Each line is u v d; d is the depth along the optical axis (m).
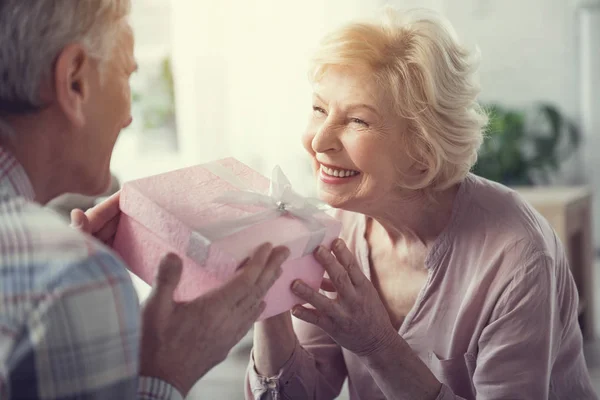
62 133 0.78
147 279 0.98
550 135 4.50
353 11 4.26
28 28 0.73
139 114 4.48
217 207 0.96
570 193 3.18
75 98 0.77
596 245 4.60
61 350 0.62
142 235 0.98
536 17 4.46
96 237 1.03
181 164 4.46
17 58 0.73
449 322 1.23
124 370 0.67
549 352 1.16
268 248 0.87
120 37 0.82
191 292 0.92
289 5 4.30
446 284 1.22
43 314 0.62
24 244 0.65
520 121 4.27
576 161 4.57
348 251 1.03
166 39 4.46
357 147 1.15
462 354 1.22
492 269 1.17
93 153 0.82
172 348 0.79
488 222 1.20
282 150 4.39
